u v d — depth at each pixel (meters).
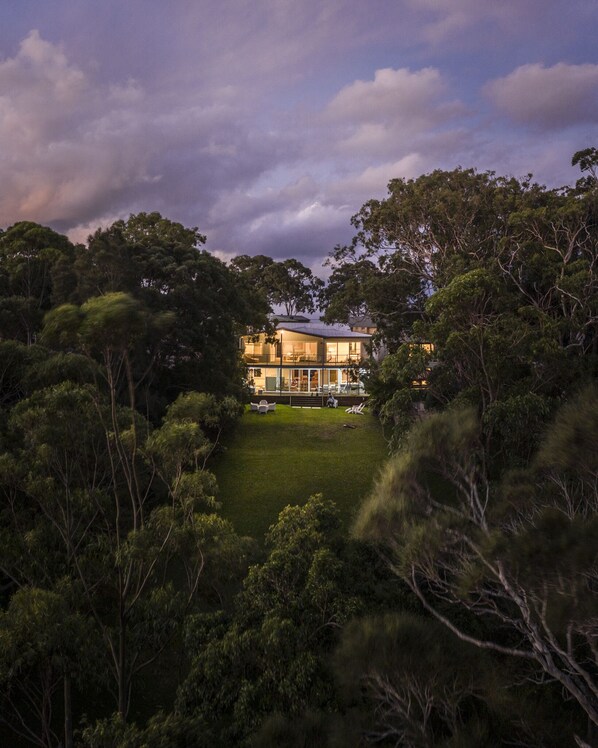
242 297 38.78
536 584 5.18
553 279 23.58
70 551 11.93
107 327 8.74
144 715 13.52
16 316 26.73
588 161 27.50
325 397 49.84
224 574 12.02
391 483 6.69
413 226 33.28
